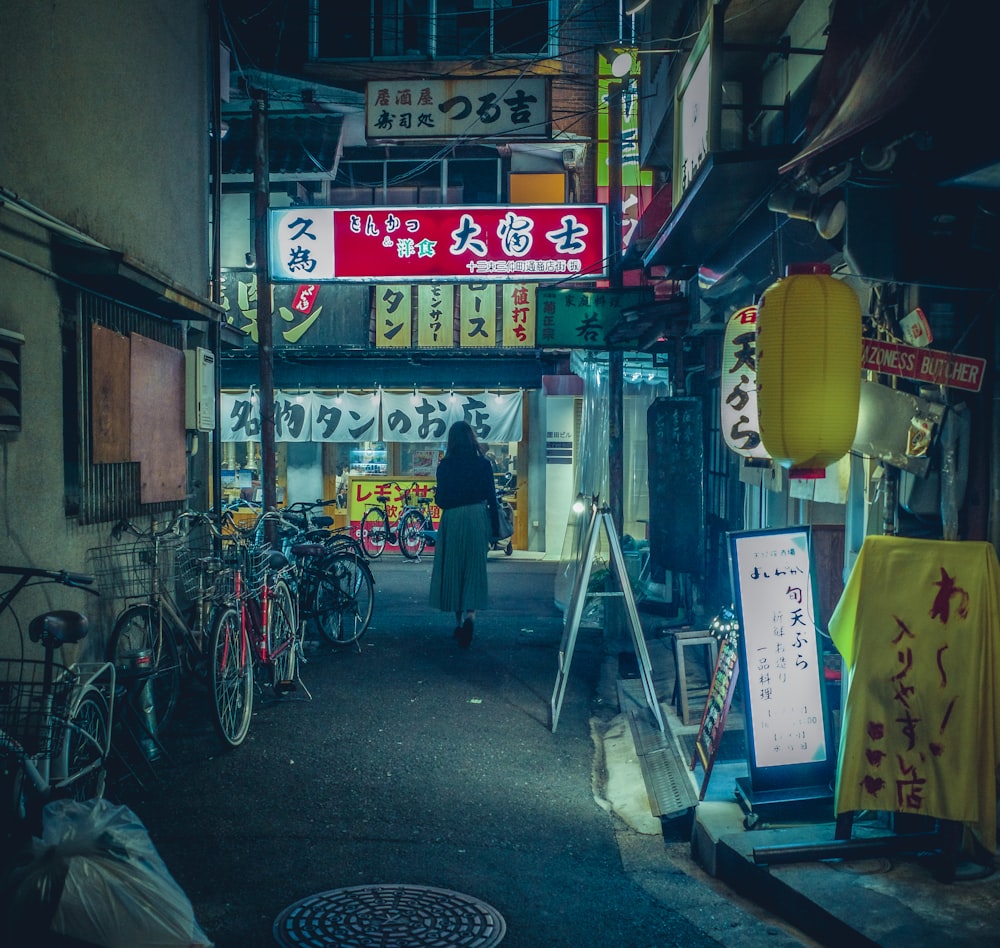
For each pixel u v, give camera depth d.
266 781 6.41
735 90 9.14
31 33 6.46
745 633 5.46
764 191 7.33
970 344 4.82
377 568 18.62
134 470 8.24
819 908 4.34
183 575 8.55
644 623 12.04
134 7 8.41
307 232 12.78
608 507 7.81
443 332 20.08
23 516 6.29
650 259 10.37
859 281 6.02
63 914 3.46
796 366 4.59
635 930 4.50
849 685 4.84
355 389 21.09
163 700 7.51
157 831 5.50
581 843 5.60
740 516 10.54
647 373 17.92
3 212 6.04
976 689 4.52
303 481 21.89
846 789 4.76
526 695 8.86
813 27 7.42
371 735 7.50
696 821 5.53
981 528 4.78
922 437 4.80
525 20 19.28
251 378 21.34
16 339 6.00
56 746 5.11
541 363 20.94
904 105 3.94
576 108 19.17
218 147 10.78
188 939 3.57
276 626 8.70
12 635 6.08
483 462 10.76
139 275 7.26
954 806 4.51
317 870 5.04
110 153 7.90
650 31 13.04
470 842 5.50
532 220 12.48
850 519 5.93
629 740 7.40
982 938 4.00
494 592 15.52
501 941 4.33
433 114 12.45
